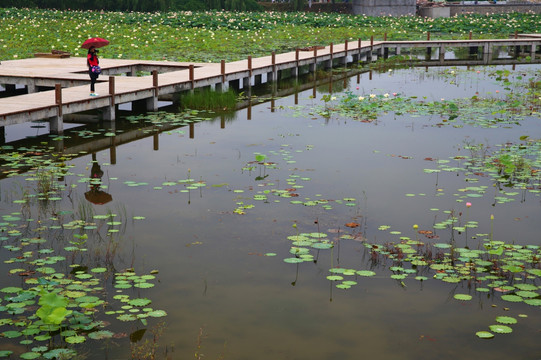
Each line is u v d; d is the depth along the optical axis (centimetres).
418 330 468
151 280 546
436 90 1741
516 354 434
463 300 514
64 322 472
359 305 506
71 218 697
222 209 729
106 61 1992
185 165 926
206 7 5534
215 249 614
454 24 4034
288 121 1287
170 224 679
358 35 3506
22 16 4241
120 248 614
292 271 567
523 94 1650
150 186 818
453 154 998
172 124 1249
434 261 587
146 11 5100
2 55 2283
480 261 585
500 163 936
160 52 2517
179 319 480
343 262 586
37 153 1003
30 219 692
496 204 751
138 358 426
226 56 2427
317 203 750
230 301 509
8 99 1198
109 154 995
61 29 3331
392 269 571
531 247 616
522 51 3166
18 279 543
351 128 1211
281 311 494
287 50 2738
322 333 462
